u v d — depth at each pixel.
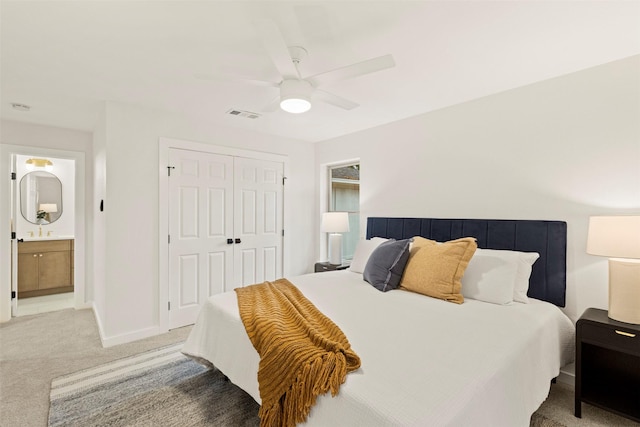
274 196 4.22
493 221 2.68
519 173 2.59
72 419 1.87
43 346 2.91
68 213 5.07
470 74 2.36
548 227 2.38
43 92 2.72
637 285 1.83
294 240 4.42
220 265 3.71
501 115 2.70
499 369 1.30
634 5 1.56
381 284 2.46
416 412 1.01
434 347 1.44
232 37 1.86
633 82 2.07
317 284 2.62
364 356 1.36
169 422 1.85
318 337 1.45
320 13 1.63
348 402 1.12
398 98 2.85
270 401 1.37
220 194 3.71
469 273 2.31
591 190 2.23
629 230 1.80
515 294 2.21
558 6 1.58
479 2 1.54
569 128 2.33
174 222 3.35
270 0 1.52
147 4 1.55
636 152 2.05
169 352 2.79
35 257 4.60
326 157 4.48
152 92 2.73
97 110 3.19
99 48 1.99
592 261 2.22
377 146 3.75
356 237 4.35
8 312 3.58
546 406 2.03
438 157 3.14
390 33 1.81
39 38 1.87
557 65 2.21
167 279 3.29
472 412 1.08
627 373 2.01
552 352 1.86
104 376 2.37
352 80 2.47
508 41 1.90
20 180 4.71
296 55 1.99
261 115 3.35
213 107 3.12
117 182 2.98
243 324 1.79
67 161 5.07
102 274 3.12
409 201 3.40
